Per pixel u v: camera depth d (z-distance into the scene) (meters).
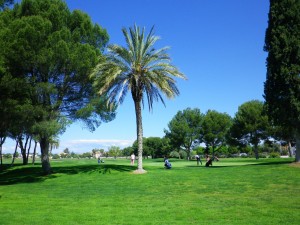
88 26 35.06
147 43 33.28
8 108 29.77
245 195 17.58
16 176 36.94
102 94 33.97
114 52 32.84
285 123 31.22
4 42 28.80
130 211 14.09
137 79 32.25
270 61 31.53
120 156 173.62
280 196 16.70
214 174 27.25
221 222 11.55
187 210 14.03
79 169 37.31
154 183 24.27
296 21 30.36
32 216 13.27
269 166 30.14
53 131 29.94
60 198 18.80
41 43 30.45
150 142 128.75
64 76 33.16
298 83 29.58
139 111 33.91
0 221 12.34
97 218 12.68
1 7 34.97
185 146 98.88
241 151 112.81
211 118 95.56
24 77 31.48
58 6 33.62
